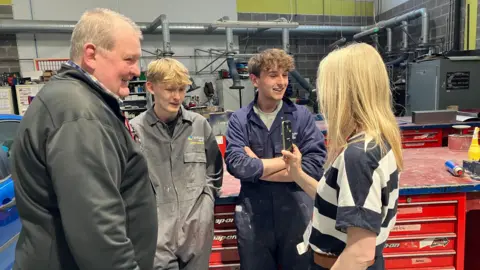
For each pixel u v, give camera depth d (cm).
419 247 171
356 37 678
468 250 220
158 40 670
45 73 571
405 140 343
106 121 85
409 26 642
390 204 89
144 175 98
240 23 504
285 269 149
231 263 178
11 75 575
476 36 505
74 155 76
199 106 627
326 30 697
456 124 339
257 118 154
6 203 180
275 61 143
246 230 149
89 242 76
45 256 84
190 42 684
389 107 92
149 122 151
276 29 682
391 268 172
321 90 95
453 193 168
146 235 99
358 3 758
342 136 91
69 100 80
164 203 145
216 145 164
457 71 453
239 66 640
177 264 141
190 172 150
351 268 84
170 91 146
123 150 90
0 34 587
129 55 91
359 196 82
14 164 84
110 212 79
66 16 618
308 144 151
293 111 156
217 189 165
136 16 655
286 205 147
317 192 98
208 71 699
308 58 741
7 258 178
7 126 244
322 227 96
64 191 76
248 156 147
